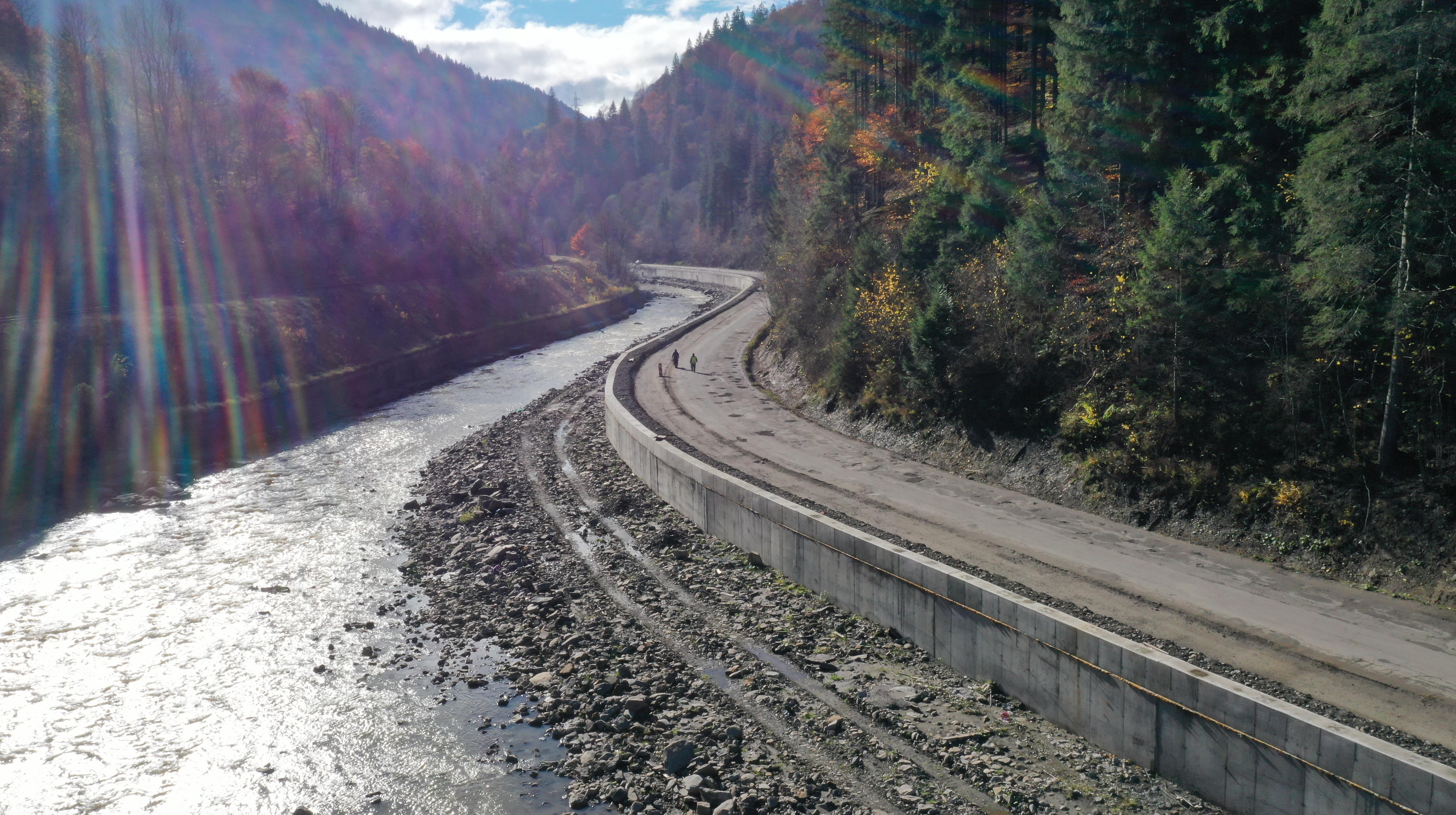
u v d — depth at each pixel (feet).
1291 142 86.79
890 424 122.21
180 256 208.74
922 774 54.95
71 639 80.89
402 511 119.14
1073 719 58.85
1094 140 106.52
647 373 179.01
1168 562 73.61
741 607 82.79
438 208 345.92
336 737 64.34
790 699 65.16
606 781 56.65
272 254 239.91
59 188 194.80
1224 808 49.90
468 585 91.66
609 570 94.27
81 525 113.70
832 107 236.43
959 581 67.31
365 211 309.22
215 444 155.43
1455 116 64.59
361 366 204.64
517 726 64.80
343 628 82.74
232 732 65.51
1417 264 66.74
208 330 181.88
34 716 68.18
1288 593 65.92
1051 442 98.02
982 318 111.34
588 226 579.48
